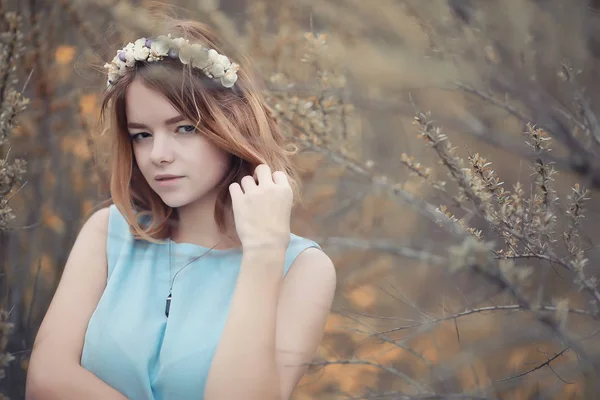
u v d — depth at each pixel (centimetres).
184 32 157
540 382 125
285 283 144
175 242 154
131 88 140
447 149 127
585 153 120
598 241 121
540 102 122
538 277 119
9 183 155
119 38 182
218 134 141
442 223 115
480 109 135
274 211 136
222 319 141
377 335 133
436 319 118
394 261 134
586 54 127
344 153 160
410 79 97
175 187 141
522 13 118
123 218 158
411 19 110
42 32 211
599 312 107
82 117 204
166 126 140
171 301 145
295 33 201
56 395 135
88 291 149
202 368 136
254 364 125
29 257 205
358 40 114
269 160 150
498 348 117
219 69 143
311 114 162
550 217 112
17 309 193
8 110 162
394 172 147
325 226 188
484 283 115
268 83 175
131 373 138
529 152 124
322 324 142
